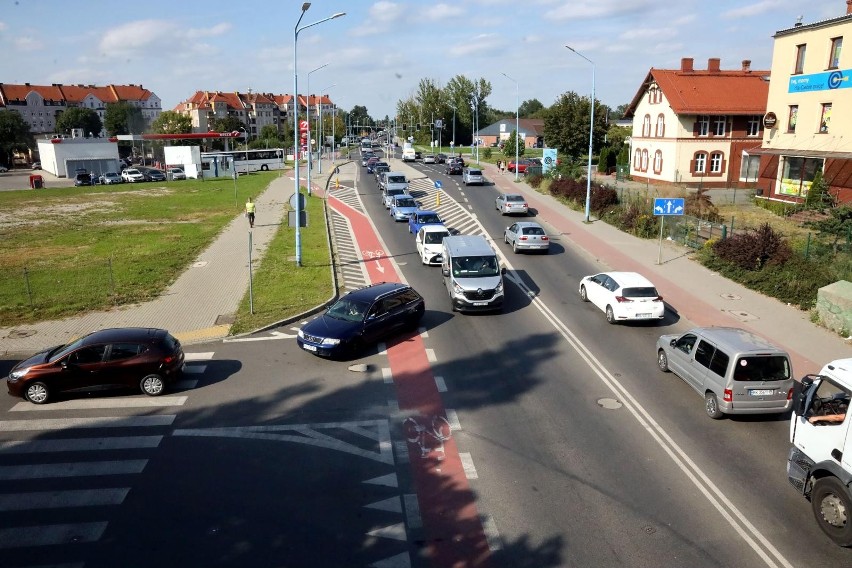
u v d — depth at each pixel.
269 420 12.91
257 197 51.81
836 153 32.53
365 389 14.50
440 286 24.09
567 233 34.22
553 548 8.75
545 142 64.94
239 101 155.12
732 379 12.36
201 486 10.35
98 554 8.56
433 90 134.12
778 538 8.99
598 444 11.79
